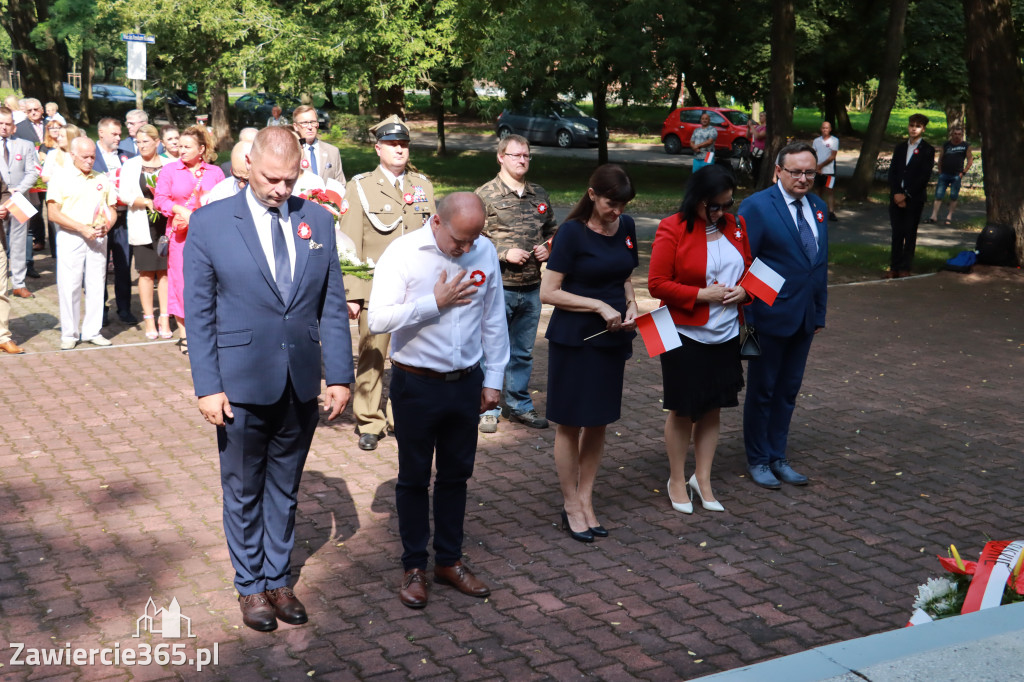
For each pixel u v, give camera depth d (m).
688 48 23.59
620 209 4.77
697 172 5.04
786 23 21.94
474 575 4.44
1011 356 9.13
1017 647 2.75
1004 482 5.93
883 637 2.85
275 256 3.94
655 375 8.31
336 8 21.12
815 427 6.96
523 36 22.39
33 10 36.00
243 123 36.75
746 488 5.80
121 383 7.62
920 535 5.12
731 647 3.93
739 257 5.20
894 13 22.14
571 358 4.85
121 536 4.85
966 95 31.50
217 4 21.56
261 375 3.92
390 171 6.20
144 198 8.88
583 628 4.06
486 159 30.94
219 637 3.92
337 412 4.13
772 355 5.74
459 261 4.16
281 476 4.14
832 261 14.52
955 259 13.42
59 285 8.66
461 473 4.34
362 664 3.74
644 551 4.87
